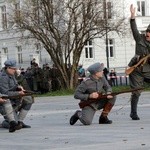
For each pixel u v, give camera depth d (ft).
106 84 55.52
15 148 41.60
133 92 57.98
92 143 41.88
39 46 161.89
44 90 141.38
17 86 54.13
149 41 55.77
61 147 40.65
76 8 148.56
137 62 55.77
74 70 150.82
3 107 53.06
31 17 148.97
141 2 234.17
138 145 39.52
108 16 154.81
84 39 153.07
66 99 116.88
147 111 70.54
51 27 148.15
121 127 52.13
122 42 219.00
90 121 55.62
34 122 62.75
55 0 149.07
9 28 163.32
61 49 149.69
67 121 62.08
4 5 231.91
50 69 147.02
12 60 53.83
